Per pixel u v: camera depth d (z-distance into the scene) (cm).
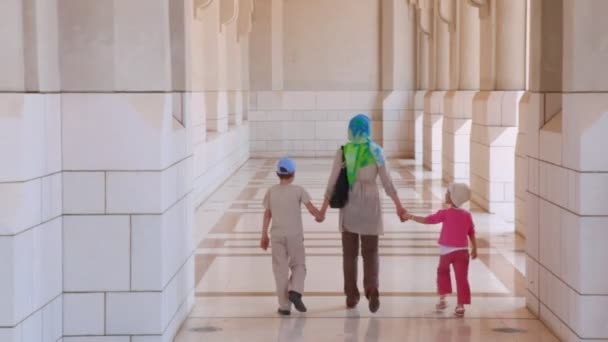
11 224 530
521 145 1176
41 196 576
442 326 717
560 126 685
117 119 618
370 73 2658
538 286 736
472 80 1755
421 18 2191
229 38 2280
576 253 612
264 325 721
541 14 727
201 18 1587
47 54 591
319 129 2666
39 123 572
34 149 562
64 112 618
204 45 1873
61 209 619
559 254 663
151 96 627
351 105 2661
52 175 598
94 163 618
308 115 2666
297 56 2658
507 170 1378
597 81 613
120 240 621
